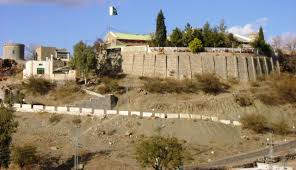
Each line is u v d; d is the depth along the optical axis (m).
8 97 140.75
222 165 107.31
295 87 148.38
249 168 101.19
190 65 160.25
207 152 116.81
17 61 184.00
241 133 129.12
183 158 105.62
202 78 151.88
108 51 169.25
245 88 154.00
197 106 142.50
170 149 101.62
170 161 101.38
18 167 109.19
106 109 141.75
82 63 157.88
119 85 153.75
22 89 153.75
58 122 132.50
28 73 159.88
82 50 159.25
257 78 161.62
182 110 141.12
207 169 104.50
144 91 149.12
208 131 126.94
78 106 143.50
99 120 132.50
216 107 142.75
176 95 148.38
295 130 133.88
